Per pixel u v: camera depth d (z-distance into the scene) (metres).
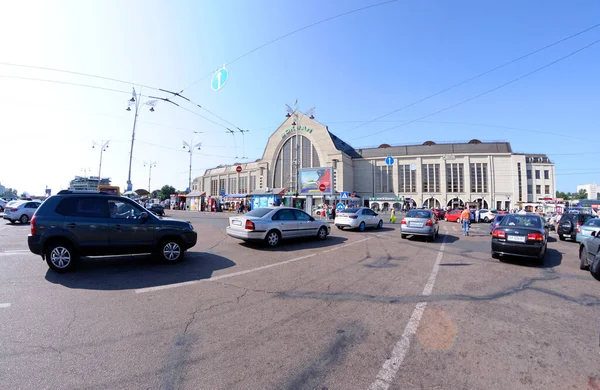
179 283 5.70
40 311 4.20
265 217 10.30
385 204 60.78
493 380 2.77
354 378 2.77
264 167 63.81
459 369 2.95
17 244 9.70
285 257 8.48
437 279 6.36
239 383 2.66
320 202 48.22
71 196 6.59
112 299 4.75
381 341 3.51
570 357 3.21
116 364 2.93
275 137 63.44
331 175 34.28
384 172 62.41
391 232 16.34
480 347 3.40
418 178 59.38
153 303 4.61
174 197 58.09
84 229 6.39
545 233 8.59
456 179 57.59
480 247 11.33
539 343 3.52
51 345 3.26
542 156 63.75
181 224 7.59
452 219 31.52
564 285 6.07
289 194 46.03
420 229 12.49
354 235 14.54
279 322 4.00
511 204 54.97
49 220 6.17
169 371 2.83
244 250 9.55
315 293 5.26
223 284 5.70
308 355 3.17
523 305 4.83
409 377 2.80
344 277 6.39
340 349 3.31
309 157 59.38
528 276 6.80
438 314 4.38
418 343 3.48
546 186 58.41
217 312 4.31
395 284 5.92
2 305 4.39
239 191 69.81
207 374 2.79
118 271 6.49
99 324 3.82
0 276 5.93
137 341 3.40
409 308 4.60
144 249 7.04
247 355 3.15
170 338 3.49
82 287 5.32
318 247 10.40
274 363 3.00
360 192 63.56
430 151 61.91
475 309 4.61
